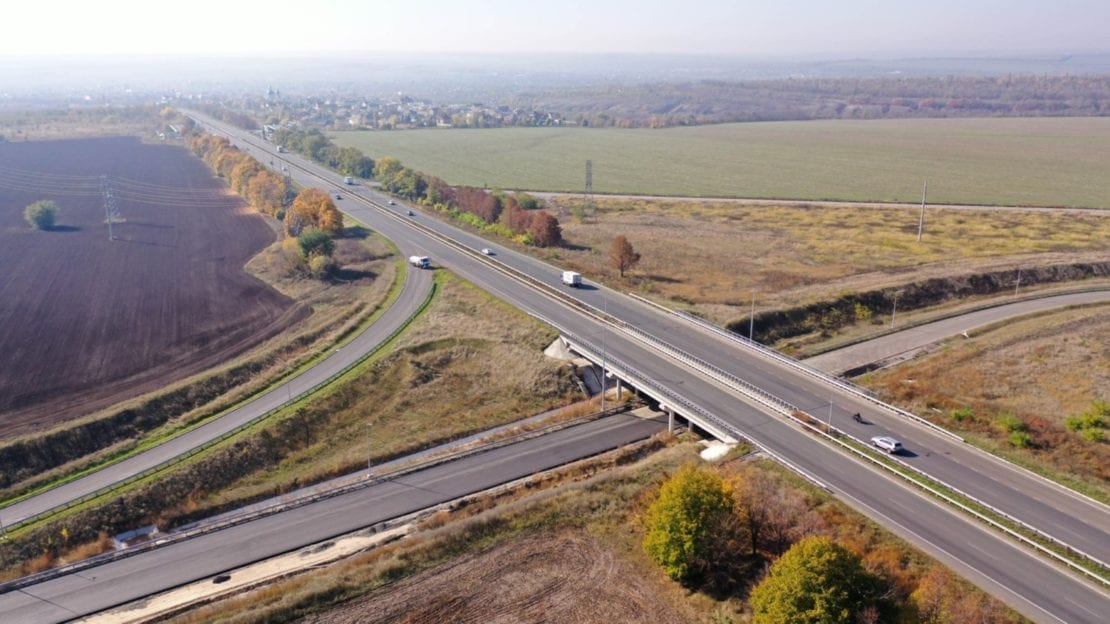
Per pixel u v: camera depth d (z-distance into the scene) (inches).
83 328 4761.3
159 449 3321.9
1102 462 2837.1
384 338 4451.3
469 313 4758.9
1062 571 2170.3
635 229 7317.9
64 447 3336.6
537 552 2509.8
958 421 3184.1
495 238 6594.5
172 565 2596.0
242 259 6363.2
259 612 2241.6
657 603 2255.2
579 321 4448.8
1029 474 2699.3
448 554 2513.5
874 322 4756.4
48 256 6397.6
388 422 3703.3
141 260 6314.0
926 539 2316.7
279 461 3344.0
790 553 2004.2
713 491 2348.7
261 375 4082.2
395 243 6466.5
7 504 2957.7
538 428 3558.1
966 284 5310.0
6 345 4463.6
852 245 6550.2
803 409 3208.7
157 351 4426.7
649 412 3713.1
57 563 2672.2
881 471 2721.5
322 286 5536.4
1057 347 4124.0
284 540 2728.8
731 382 3494.1
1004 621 1958.7
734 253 6299.2
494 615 2224.4
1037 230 6953.7
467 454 3331.7
